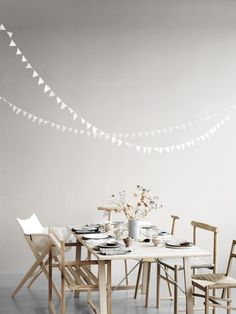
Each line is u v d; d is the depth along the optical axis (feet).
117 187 18.42
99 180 18.35
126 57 18.42
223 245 18.83
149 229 13.51
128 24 18.43
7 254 17.99
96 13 18.29
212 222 18.84
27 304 14.38
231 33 18.88
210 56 18.78
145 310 14.08
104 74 18.33
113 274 18.04
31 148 18.04
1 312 13.66
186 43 18.67
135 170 18.48
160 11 18.56
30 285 16.05
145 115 18.51
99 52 18.30
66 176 18.21
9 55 17.89
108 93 18.34
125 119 18.43
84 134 18.26
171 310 14.14
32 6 17.99
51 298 14.06
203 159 18.78
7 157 17.94
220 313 13.89
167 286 16.65
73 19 18.19
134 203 18.47
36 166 18.08
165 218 18.61
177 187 18.67
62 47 18.13
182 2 18.66
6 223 17.97
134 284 16.96
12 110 17.93
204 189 18.80
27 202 18.06
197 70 18.72
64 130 18.16
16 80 17.93
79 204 18.28
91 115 18.28
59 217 18.21
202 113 18.75
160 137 18.58
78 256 14.76
